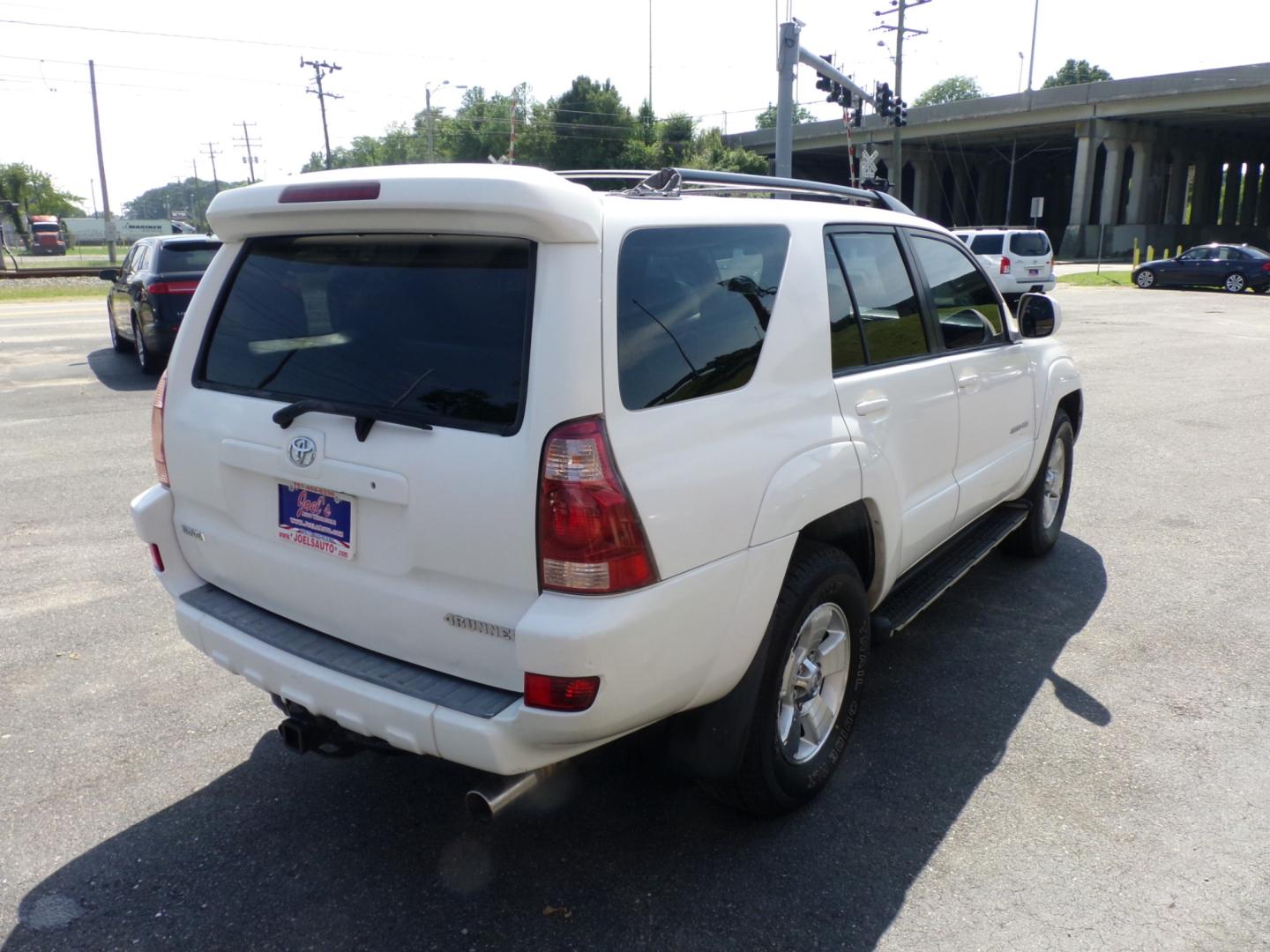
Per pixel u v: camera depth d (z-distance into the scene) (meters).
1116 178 51.59
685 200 2.82
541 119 83.75
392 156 94.69
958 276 4.27
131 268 13.24
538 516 2.31
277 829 3.14
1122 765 3.50
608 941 2.64
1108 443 8.61
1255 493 7.04
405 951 2.61
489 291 2.47
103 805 3.26
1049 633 4.62
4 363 13.34
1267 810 3.22
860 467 3.14
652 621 2.41
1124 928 2.69
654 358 2.51
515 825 3.16
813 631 3.12
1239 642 4.52
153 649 4.43
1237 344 15.95
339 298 2.74
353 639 2.75
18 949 2.62
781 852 3.02
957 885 2.87
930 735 3.71
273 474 2.77
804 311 3.06
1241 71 44.12
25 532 6.05
